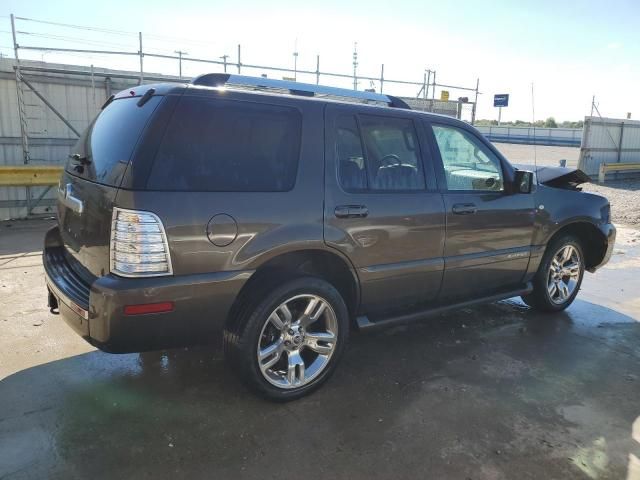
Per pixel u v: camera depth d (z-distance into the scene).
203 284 2.82
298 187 3.15
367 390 3.47
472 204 4.02
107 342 2.71
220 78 3.23
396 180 3.65
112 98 3.62
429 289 3.93
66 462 2.63
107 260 2.73
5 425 2.92
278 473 2.61
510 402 3.36
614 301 5.56
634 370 3.89
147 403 3.20
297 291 3.16
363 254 3.45
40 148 9.71
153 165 2.71
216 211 2.84
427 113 3.98
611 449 2.89
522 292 4.64
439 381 3.62
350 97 3.77
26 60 9.45
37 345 3.93
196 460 2.69
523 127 48.00
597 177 19.95
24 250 6.80
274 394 3.19
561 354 4.14
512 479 2.62
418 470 2.67
